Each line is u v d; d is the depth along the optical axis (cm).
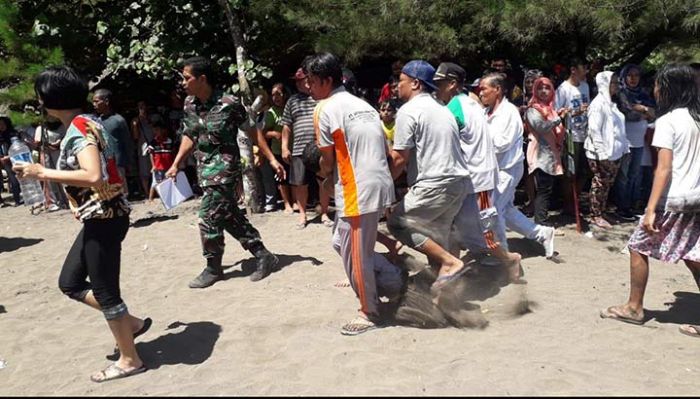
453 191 461
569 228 754
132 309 530
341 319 480
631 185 799
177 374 406
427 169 459
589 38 861
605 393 362
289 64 1040
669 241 449
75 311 536
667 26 803
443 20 815
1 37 967
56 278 634
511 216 636
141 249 711
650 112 774
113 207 387
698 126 433
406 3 786
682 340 446
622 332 459
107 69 938
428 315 463
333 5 849
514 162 610
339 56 833
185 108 569
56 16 981
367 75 1094
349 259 441
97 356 445
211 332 470
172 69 906
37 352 459
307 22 837
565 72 859
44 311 540
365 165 427
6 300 571
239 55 836
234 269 619
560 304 515
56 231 835
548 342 439
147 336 470
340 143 428
